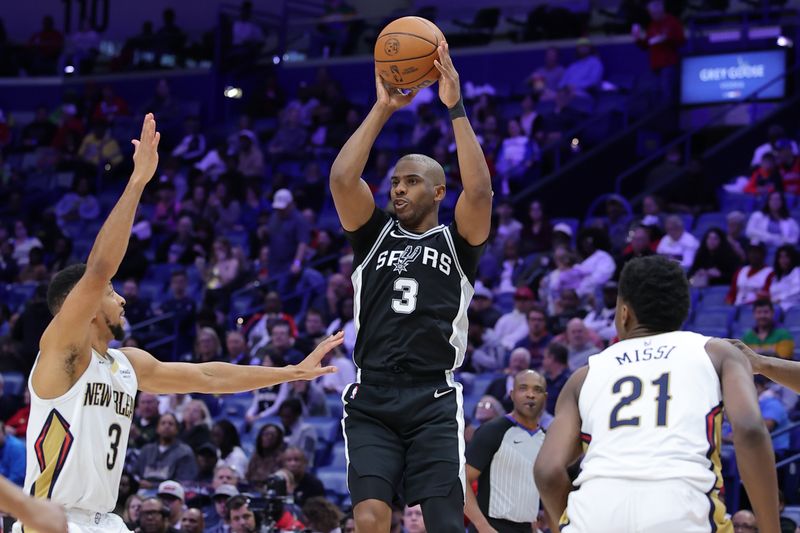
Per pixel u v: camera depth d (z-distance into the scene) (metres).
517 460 8.80
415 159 6.70
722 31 24.73
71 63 31.08
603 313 15.47
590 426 4.83
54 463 5.91
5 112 31.33
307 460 13.71
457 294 6.43
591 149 23.56
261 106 28.19
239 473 13.45
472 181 6.38
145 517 10.46
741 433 4.51
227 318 19.59
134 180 5.78
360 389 6.36
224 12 29.72
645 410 4.72
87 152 27.72
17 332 17.62
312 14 30.27
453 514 6.11
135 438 14.05
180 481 13.23
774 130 20.75
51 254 23.45
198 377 6.60
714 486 4.59
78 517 6.00
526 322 15.93
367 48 29.05
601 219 19.77
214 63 29.45
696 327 15.72
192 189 24.61
